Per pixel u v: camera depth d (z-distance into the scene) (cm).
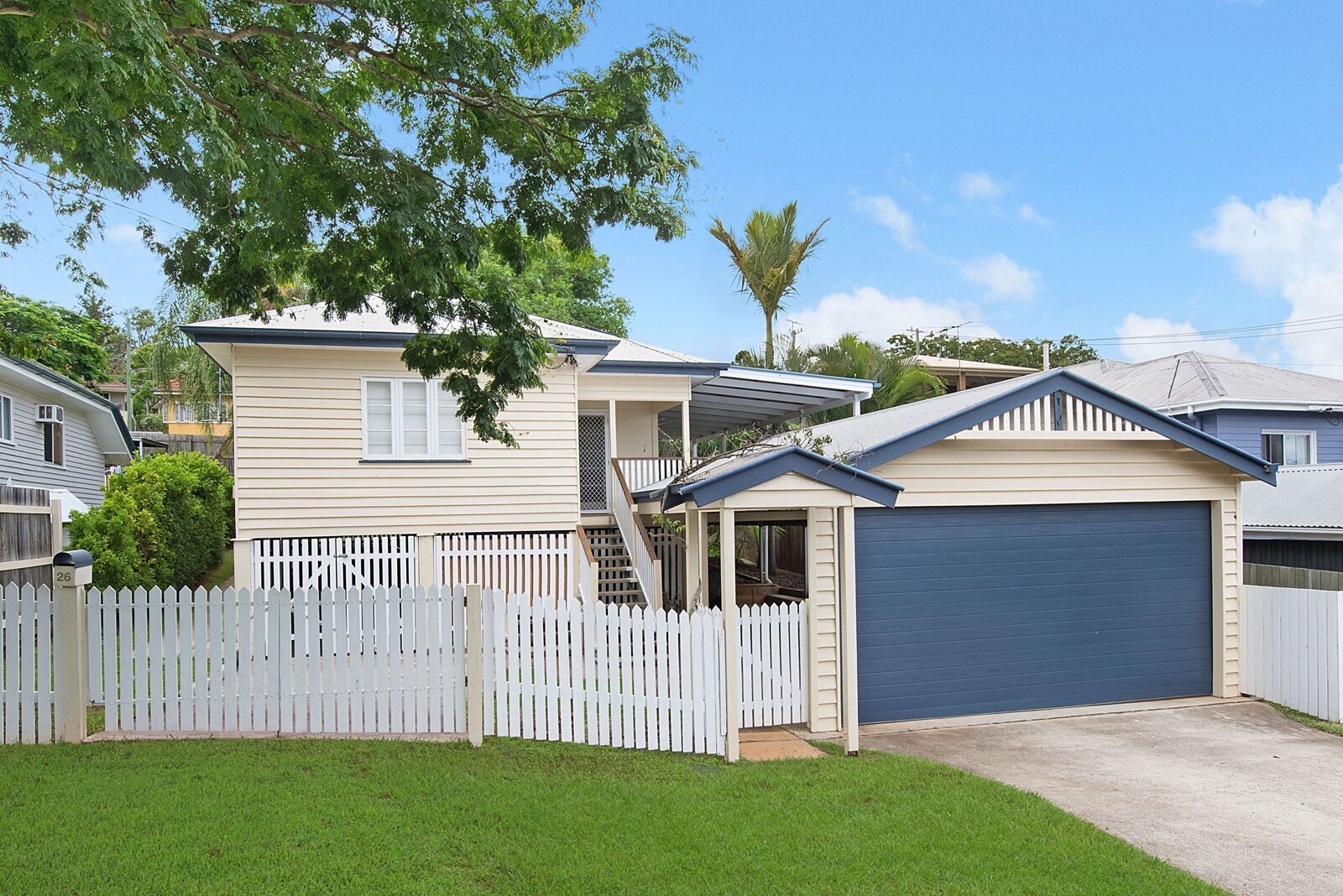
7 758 766
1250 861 653
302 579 1471
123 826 608
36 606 825
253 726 868
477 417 1029
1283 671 1138
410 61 921
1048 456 1134
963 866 609
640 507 1567
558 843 620
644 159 888
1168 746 962
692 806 707
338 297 1014
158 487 1634
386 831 616
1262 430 2123
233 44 888
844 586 905
